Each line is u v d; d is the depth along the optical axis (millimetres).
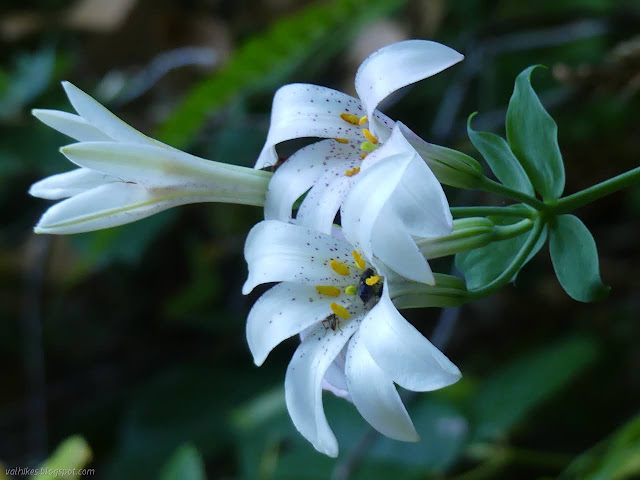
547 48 873
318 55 819
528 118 597
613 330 856
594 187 592
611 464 661
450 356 897
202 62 940
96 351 1014
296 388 579
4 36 1032
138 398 905
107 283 1036
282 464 757
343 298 590
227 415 845
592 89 723
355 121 600
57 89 938
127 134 596
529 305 895
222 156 900
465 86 788
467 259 608
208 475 842
